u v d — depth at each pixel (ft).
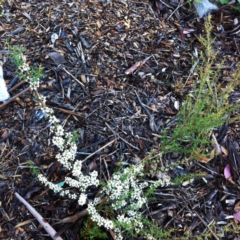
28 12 2.60
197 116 1.95
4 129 2.23
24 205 2.07
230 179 2.29
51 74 2.41
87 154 2.22
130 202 2.07
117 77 2.49
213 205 2.22
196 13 2.94
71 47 2.52
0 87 2.22
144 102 2.45
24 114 2.27
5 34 2.50
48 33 2.53
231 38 2.86
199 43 2.79
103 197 2.08
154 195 2.19
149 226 2.03
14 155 2.18
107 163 2.22
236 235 2.15
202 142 2.07
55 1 2.66
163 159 2.27
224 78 2.62
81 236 2.04
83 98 2.37
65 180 1.98
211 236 2.13
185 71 2.62
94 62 2.50
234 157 2.35
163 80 2.56
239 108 2.50
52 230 2.00
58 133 2.02
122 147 2.27
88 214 2.04
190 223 2.15
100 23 2.65
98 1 2.73
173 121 2.40
